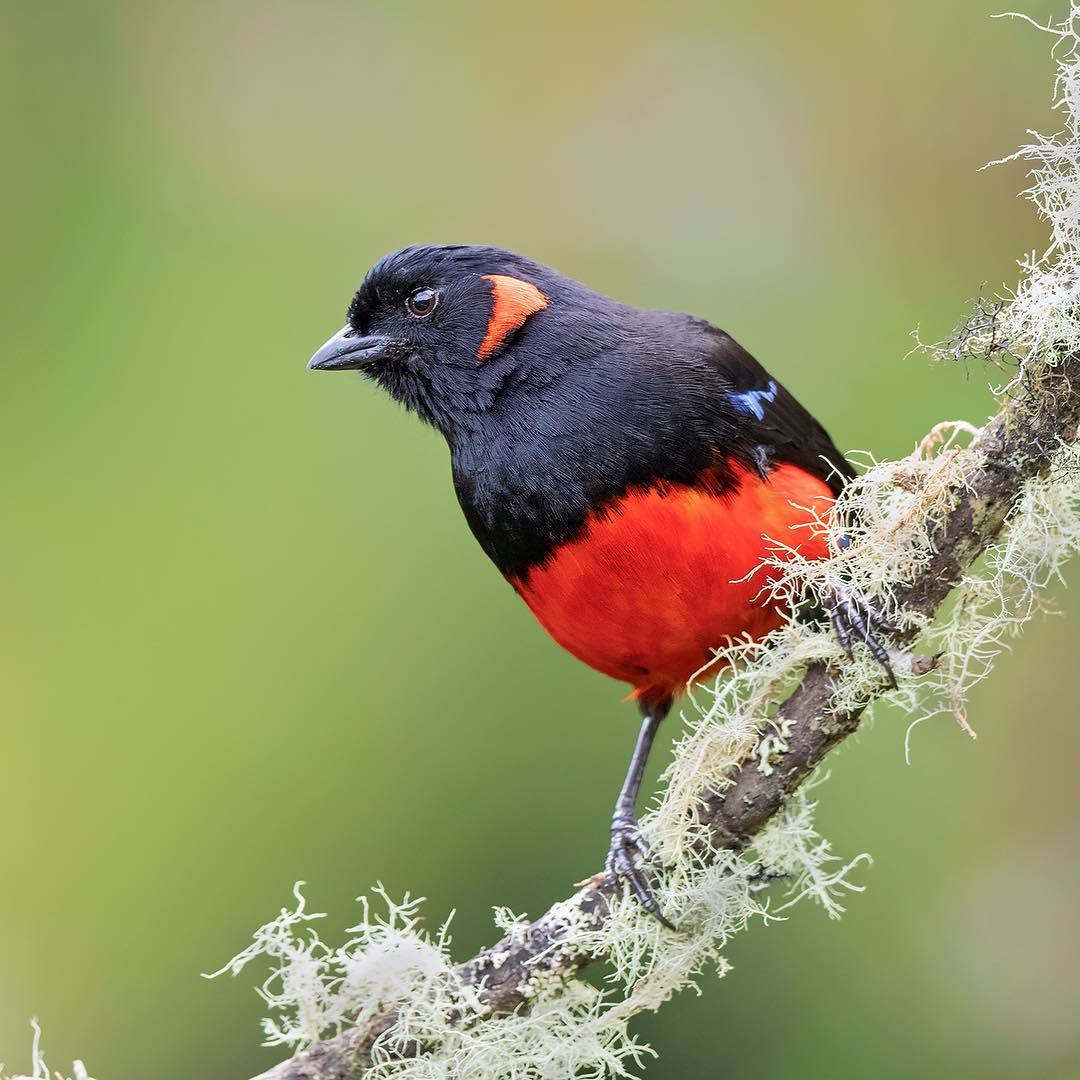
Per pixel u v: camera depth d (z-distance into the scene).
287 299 13.22
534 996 7.18
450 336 8.86
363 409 12.85
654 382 8.27
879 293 12.77
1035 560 7.20
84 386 13.05
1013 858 11.32
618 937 7.29
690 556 8.12
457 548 12.48
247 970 12.05
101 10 13.98
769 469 8.21
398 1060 6.98
